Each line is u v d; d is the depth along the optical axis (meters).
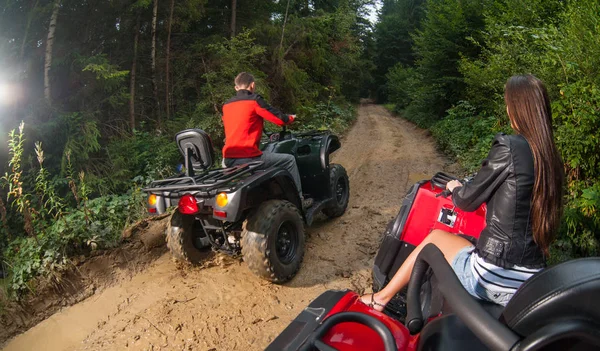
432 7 15.75
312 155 5.32
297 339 1.77
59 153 6.47
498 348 1.31
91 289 4.21
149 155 7.52
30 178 5.66
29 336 3.60
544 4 7.87
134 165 7.28
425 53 15.20
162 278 4.38
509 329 1.34
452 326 1.65
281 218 3.94
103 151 7.33
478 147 8.71
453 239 2.15
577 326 1.18
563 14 6.02
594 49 4.57
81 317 3.80
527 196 1.78
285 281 4.18
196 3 10.55
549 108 1.83
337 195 5.86
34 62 7.11
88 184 6.17
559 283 1.25
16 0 7.17
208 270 4.50
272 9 16.41
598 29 4.70
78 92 7.63
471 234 2.86
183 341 3.34
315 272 4.39
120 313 3.80
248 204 3.95
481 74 9.33
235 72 10.67
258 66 13.97
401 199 6.83
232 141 4.26
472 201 1.92
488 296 1.84
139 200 5.80
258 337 3.36
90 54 8.44
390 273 3.15
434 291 2.09
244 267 4.53
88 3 8.08
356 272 4.36
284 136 5.29
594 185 3.99
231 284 4.18
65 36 7.91
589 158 4.15
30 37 7.41
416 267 1.98
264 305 3.80
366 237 5.27
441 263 1.78
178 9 10.48
